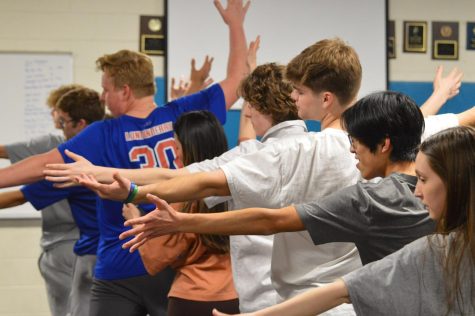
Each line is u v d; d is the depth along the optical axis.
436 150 1.73
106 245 3.35
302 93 2.46
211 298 2.99
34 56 5.66
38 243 5.68
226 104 3.87
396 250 1.95
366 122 2.06
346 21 5.87
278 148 2.30
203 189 2.28
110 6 5.72
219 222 2.04
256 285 2.72
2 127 5.62
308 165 2.29
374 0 5.89
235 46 4.06
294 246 2.28
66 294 4.50
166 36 5.69
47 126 5.66
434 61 6.01
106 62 3.56
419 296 1.72
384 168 2.09
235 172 2.27
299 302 1.77
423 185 1.77
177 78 5.70
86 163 2.57
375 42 5.89
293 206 2.04
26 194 3.79
